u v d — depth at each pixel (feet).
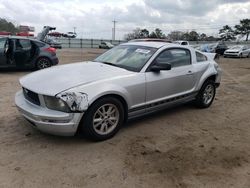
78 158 12.45
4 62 33.86
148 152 13.29
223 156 13.26
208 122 17.93
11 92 23.90
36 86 13.56
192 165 12.28
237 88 30.07
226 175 11.60
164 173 11.53
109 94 13.85
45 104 13.04
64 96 12.54
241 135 15.98
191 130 16.39
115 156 12.76
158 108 16.93
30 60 35.68
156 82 16.08
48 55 36.99
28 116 13.39
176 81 17.54
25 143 13.66
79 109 12.66
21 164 11.78
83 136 14.65
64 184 10.53
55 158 12.37
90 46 183.83
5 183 10.45
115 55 17.69
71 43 177.37
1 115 17.39
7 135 14.48
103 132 14.15
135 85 14.96
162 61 16.87
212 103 22.63
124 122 15.48
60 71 15.26
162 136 15.28
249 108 21.62
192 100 19.81
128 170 11.65
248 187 10.85
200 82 19.63
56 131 12.84
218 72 21.40
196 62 19.66
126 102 14.75
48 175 11.07
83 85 13.25
